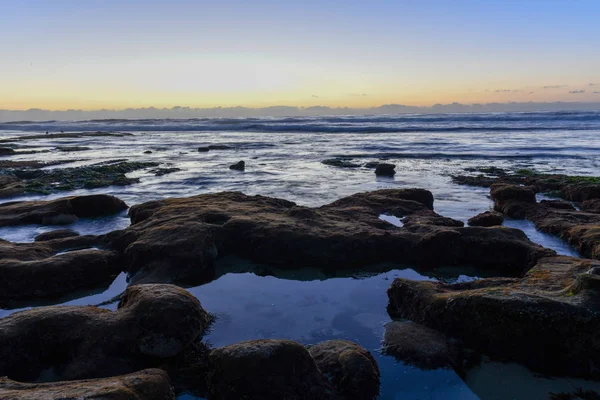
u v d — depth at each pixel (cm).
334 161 2598
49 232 1129
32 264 820
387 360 580
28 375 533
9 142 4634
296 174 2189
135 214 1243
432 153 2978
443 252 930
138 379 447
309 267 942
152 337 568
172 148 3791
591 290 586
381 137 4547
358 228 1023
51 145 4228
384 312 725
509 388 523
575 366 546
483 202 1519
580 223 1127
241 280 880
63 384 436
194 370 558
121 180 1941
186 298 631
